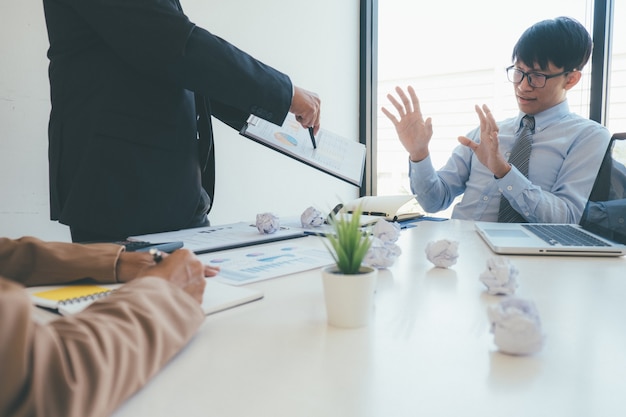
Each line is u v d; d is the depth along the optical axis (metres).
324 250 0.97
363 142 3.12
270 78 1.13
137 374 0.38
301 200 2.73
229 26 2.28
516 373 0.43
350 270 0.54
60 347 0.33
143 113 1.11
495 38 2.76
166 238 1.04
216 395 0.39
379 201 1.52
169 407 0.37
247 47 2.37
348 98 3.03
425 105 3.03
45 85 1.69
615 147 1.11
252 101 1.11
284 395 0.39
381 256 0.81
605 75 2.35
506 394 0.39
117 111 1.08
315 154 1.19
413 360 0.45
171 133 1.16
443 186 1.92
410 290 0.70
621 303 0.64
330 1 2.83
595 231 1.14
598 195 1.17
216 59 1.05
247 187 2.43
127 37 1.01
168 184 1.16
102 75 1.08
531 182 1.68
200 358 0.46
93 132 1.07
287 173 2.63
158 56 1.02
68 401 0.31
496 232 1.16
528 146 1.74
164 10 1.02
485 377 0.42
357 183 1.20
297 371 0.43
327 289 0.54
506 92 2.76
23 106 1.64
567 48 1.62
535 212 1.51
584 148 1.64
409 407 0.37
